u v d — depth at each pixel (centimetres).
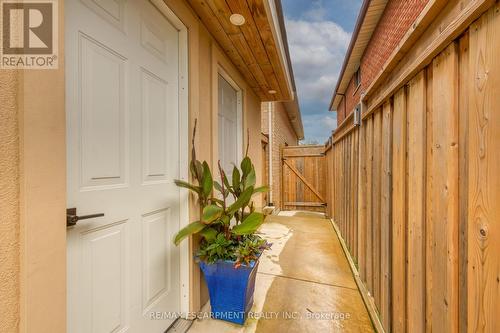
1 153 69
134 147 133
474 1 70
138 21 137
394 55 128
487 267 68
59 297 84
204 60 203
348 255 279
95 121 110
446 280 88
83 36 104
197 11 183
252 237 196
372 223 186
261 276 241
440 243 92
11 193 71
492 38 66
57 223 83
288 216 516
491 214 67
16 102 73
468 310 76
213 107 216
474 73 73
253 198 390
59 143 85
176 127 172
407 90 125
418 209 111
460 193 81
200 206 183
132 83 132
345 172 316
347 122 298
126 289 126
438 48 91
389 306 148
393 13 283
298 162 591
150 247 145
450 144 85
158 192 152
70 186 98
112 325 117
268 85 344
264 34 213
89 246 106
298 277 238
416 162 113
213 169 215
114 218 119
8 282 71
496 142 65
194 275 179
